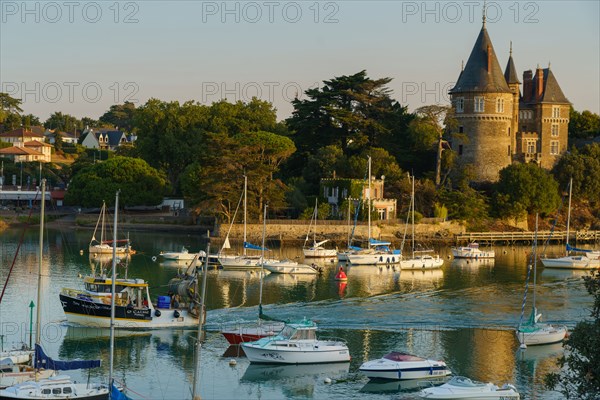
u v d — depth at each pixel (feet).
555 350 270.46
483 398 216.74
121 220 638.12
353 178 619.67
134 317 282.77
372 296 358.43
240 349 265.95
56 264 433.07
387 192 624.18
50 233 585.63
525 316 318.24
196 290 294.05
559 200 654.53
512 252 554.87
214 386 232.32
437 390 217.36
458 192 623.77
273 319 274.16
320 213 586.45
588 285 188.75
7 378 210.38
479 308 333.42
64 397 202.90
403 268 453.17
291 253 510.58
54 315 304.71
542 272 448.24
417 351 267.39
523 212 636.07
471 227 620.90
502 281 409.69
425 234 596.70
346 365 252.83
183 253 460.55
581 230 636.89
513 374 244.42
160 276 403.54
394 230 586.04
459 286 390.63
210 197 561.43
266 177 574.97
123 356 256.52
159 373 241.96
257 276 413.39
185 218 628.28
